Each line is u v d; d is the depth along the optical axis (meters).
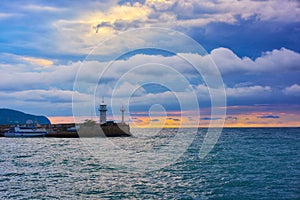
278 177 31.14
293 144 71.62
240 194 25.20
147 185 28.47
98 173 34.34
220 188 27.11
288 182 28.95
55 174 33.94
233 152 53.81
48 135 115.94
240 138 99.62
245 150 57.53
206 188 27.19
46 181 30.30
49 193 25.84
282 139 92.81
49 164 41.78
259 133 147.88
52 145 76.06
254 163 40.38
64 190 26.80
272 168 36.44
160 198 24.41
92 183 29.34
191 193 25.66
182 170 35.72
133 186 28.11
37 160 46.38
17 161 45.31
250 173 33.41
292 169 35.62
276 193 25.36
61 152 58.09
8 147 71.06
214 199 24.02
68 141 91.38
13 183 29.48
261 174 32.72
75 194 25.59
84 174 33.81
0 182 29.94
